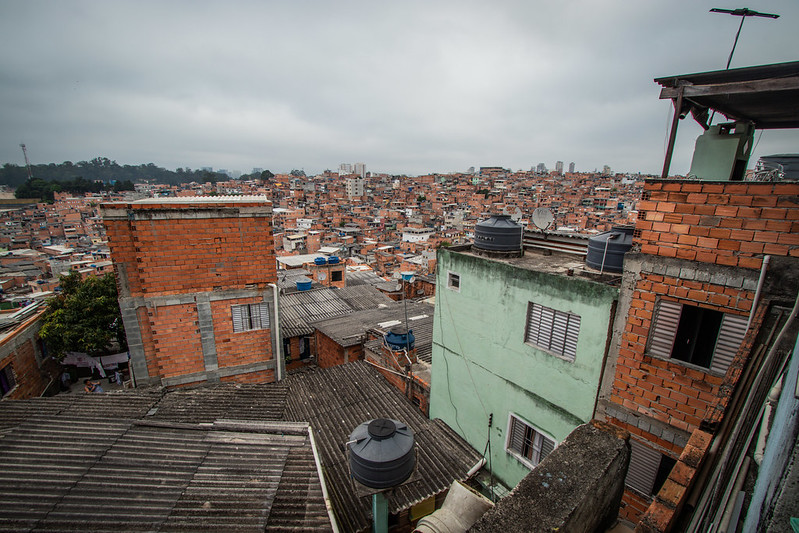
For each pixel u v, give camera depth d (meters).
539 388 8.93
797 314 4.02
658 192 6.16
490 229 10.87
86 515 5.41
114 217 10.51
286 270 37.31
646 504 7.00
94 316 19.20
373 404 12.40
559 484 3.46
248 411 10.75
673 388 6.42
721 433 4.21
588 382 7.80
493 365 10.05
